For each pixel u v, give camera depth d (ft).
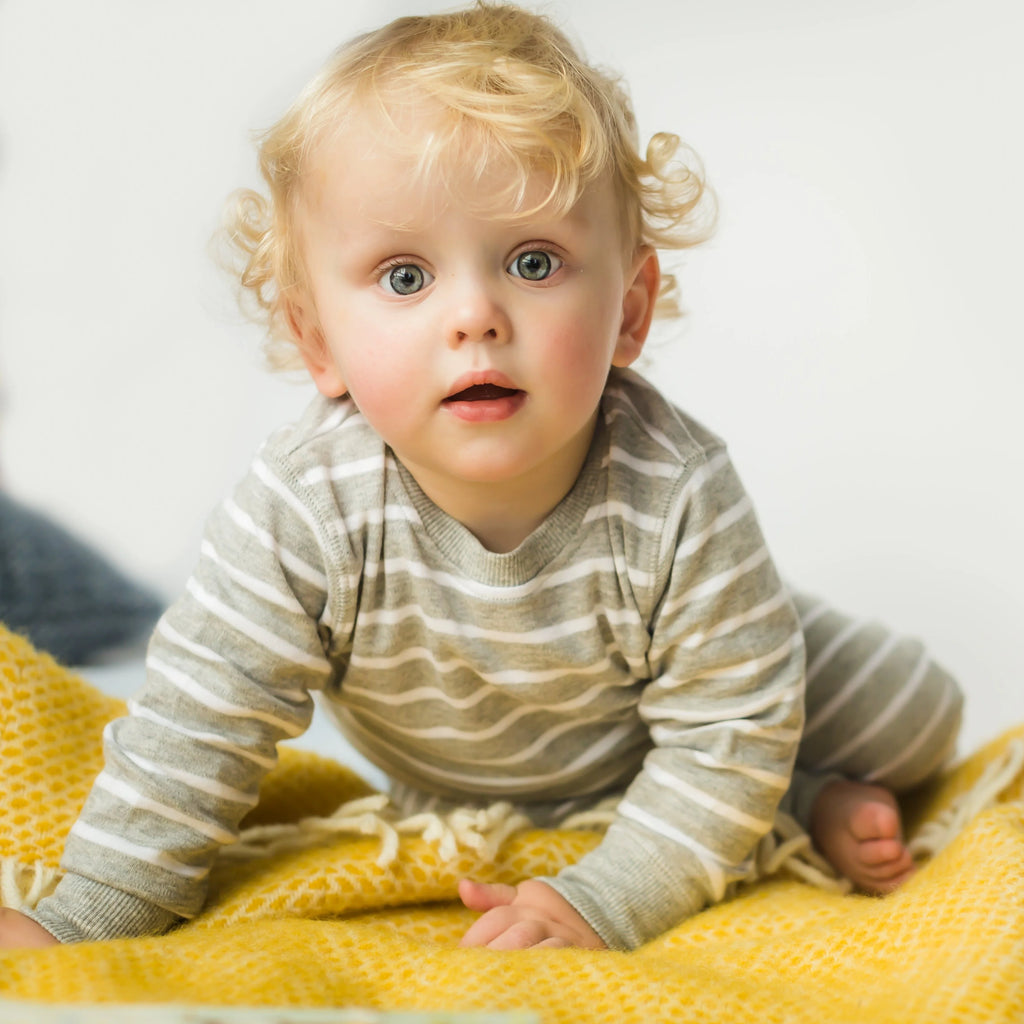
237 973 2.40
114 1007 1.78
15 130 7.07
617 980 2.42
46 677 3.33
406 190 2.77
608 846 3.17
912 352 6.70
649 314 3.39
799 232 7.03
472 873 3.17
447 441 2.85
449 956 2.54
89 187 7.07
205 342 6.98
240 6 7.27
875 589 5.55
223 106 7.20
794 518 5.92
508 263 2.81
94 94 7.16
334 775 3.75
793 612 3.33
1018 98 7.22
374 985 2.48
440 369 2.79
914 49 7.36
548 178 2.79
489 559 3.10
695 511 3.15
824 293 6.93
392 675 3.34
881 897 3.18
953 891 2.69
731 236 7.03
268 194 3.38
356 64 2.97
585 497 3.15
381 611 3.20
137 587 5.85
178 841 2.95
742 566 3.20
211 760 3.04
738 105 7.26
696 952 2.84
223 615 3.10
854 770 3.87
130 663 5.44
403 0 7.31
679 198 3.42
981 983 2.33
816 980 2.62
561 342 2.82
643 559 3.13
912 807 4.06
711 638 3.19
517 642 3.19
